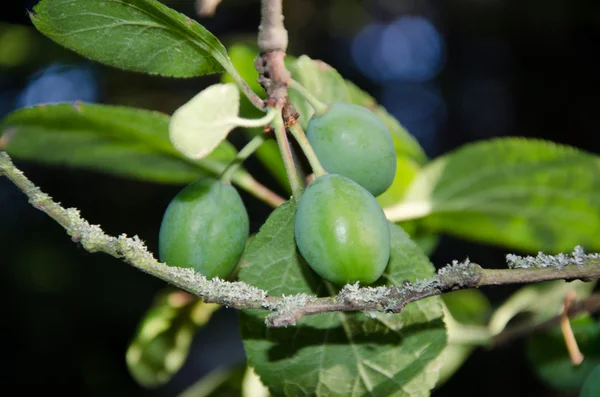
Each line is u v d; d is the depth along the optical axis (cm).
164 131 35
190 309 40
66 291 85
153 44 28
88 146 37
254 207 84
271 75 27
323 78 34
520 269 24
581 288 40
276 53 27
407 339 29
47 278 84
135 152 37
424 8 119
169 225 28
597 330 37
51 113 34
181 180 38
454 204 38
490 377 77
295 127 27
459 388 78
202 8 32
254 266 29
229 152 36
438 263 91
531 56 88
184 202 28
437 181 38
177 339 40
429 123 131
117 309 86
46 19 28
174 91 85
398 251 29
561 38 86
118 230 89
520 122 90
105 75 85
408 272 29
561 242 40
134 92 85
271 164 38
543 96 87
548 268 24
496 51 100
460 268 24
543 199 38
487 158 37
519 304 41
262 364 29
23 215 90
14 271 83
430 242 40
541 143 36
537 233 39
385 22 131
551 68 87
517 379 75
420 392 29
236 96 26
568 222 39
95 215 90
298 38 106
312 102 28
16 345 84
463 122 109
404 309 29
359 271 26
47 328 84
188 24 27
